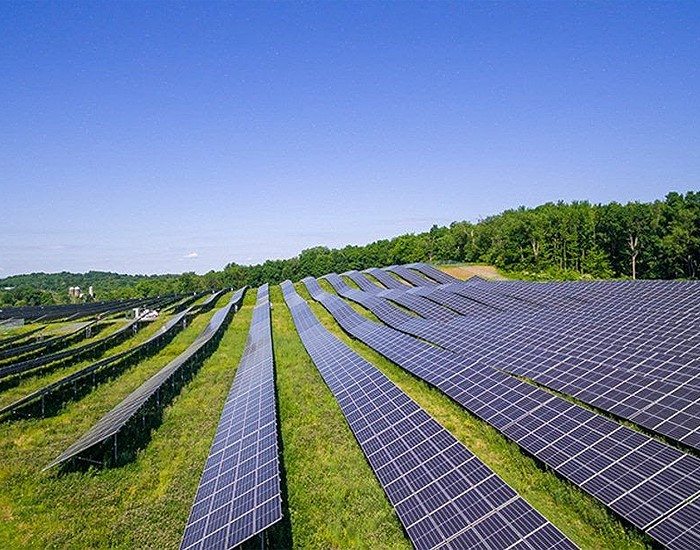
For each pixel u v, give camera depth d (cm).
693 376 2553
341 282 10506
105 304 10256
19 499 2212
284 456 2475
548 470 2061
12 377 4209
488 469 1798
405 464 2048
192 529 1727
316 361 4088
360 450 2438
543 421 2325
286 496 2105
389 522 1833
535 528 1470
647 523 1565
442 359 3538
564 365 3097
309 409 3103
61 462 2414
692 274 9238
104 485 2320
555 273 10269
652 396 2442
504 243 12512
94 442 2397
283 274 19075
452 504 1695
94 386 3991
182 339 6041
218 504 1819
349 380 3281
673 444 2141
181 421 3092
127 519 2014
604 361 3027
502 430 2384
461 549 1482
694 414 2198
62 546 1850
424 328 5003
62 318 8581
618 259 10862
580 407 2327
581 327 3897
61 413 3412
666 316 3872
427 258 15175
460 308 5984
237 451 2259
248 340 5544
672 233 9150
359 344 5000
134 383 4122
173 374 3556
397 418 2466
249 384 3362
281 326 6594
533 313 4831
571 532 1695
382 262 17100
